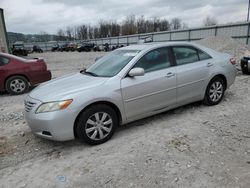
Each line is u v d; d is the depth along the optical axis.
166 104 4.29
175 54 4.43
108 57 4.63
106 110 3.62
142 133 3.94
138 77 3.90
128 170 2.91
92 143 3.58
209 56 4.93
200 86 4.70
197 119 4.38
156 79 4.04
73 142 3.78
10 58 7.33
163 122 4.34
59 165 3.14
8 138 4.05
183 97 4.49
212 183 2.59
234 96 5.73
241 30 26.72
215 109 4.86
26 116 3.62
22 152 3.55
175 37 36.53
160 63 4.21
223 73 5.00
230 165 2.90
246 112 4.62
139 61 3.99
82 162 3.17
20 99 6.75
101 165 3.07
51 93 3.50
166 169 2.88
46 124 3.31
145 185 2.62
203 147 3.36
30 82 7.52
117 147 3.52
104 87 3.60
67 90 3.50
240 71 9.28
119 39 51.41
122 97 3.73
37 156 3.42
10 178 2.92
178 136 3.74
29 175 2.96
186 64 4.51
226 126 4.01
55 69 13.99
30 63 7.52
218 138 3.60
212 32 30.31
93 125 3.55
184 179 2.68
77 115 3.40
